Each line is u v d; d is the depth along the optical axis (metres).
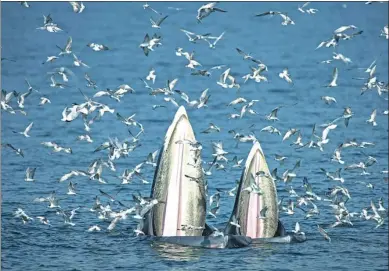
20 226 158.12
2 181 186.50
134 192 181.25
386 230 159.50
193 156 148.25
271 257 144.00
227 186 183.88
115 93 162.50
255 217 149.62
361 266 143.75
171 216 148.62
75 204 172.38
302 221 164.75
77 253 146.25
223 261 141.38
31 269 140.62
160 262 141.62
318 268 141.12
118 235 152.88
